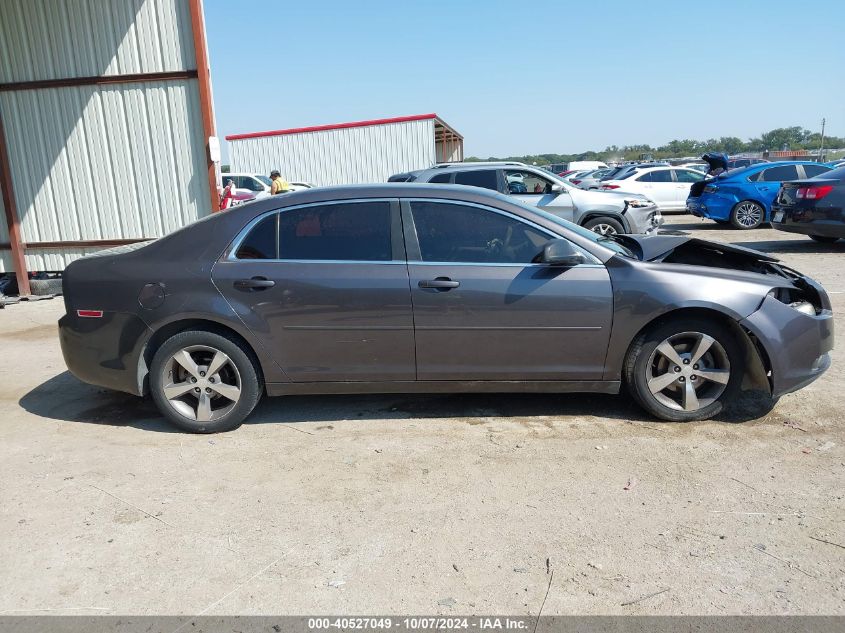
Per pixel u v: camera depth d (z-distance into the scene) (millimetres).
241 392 4340
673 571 2861
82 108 8898
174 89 8734
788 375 4215
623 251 4508
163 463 3986
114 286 4324
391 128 26062
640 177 19484
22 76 8828
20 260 9250
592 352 4273
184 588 2811
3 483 3750
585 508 3379
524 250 4277
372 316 4207
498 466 3857
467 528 3221
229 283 4230
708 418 4410
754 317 4137
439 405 4859
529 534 3158
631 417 4539
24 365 6082
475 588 2773
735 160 30141
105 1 8555
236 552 3061
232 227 4344
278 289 4207
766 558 2939
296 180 26984
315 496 3557
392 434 4352
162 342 4383
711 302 4121
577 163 38844
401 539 3139
